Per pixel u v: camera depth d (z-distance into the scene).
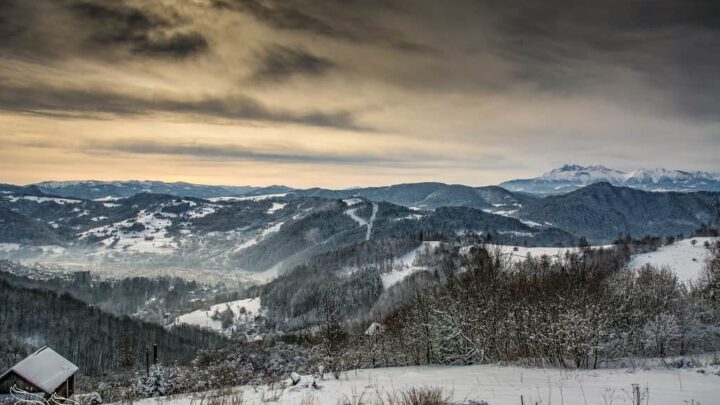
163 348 133.75
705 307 24.36
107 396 19.55
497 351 25.42
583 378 13.41
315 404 10.98
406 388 12.52
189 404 12.91
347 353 27.75
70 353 122.12
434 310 27.27
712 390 10.43
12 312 132.62
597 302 20.39
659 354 20.33
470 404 9.39
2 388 25.03
